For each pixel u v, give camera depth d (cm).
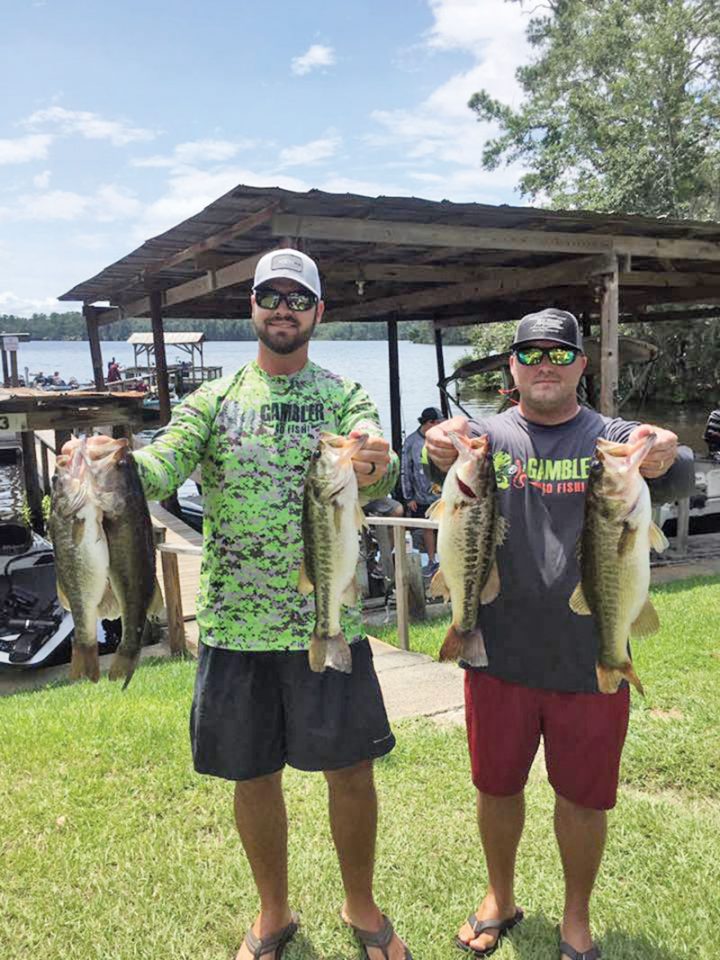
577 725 278
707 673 570
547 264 1179
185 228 876
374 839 292
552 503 280
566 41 3128
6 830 372
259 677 275
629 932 302
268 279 263
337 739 273
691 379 3303
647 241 1020
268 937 292
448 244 889
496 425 300
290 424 274
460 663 296
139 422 1107
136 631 254
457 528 272
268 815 287
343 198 738
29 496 1581
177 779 415
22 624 847
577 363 282
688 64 2867
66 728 481
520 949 295
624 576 258
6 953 296
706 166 2706
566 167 3055
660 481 280
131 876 338
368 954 289
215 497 276
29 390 1227
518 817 297
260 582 271
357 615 282
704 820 375
